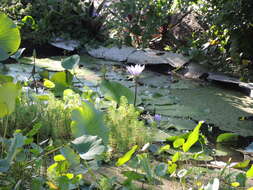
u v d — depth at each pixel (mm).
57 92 3709
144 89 4449
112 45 6031
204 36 5824
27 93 3395
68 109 2992
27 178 2105
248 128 3477
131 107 3043
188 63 5430
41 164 2164
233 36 5305
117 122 2896
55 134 2826
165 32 6355
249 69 5238
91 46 6141
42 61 5438
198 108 3912
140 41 6363
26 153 2271
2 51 2475
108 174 2340
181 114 3688
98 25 6512
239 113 3857
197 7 6297
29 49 5969
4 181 2020
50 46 6090
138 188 2133
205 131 3383
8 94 1902
